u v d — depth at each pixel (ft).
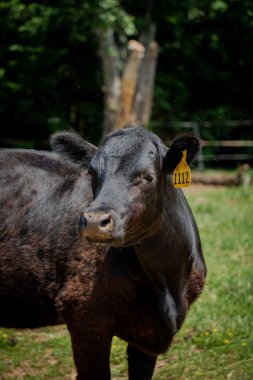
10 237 17.83
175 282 16.88
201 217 43.93
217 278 29.99
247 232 39.37
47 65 79.20
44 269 17.54
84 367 16.92
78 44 79.77
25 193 18.13
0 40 80.23
